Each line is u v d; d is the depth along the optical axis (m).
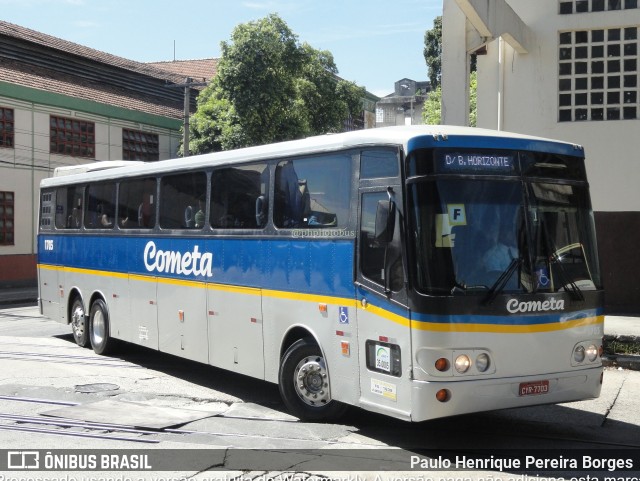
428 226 6.93
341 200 7.98
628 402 9.48
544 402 7.16
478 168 7.21
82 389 10.22
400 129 7.58
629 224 16.03
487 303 6.91
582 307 7.45
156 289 11.42
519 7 16.72
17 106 30.84
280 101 34.19
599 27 16.09
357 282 7.63
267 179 9.16
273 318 8.91
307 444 7.51
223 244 9.85
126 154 36.47
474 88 32.50
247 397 9.79
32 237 31.77
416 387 6.80
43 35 36.75
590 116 16.36
